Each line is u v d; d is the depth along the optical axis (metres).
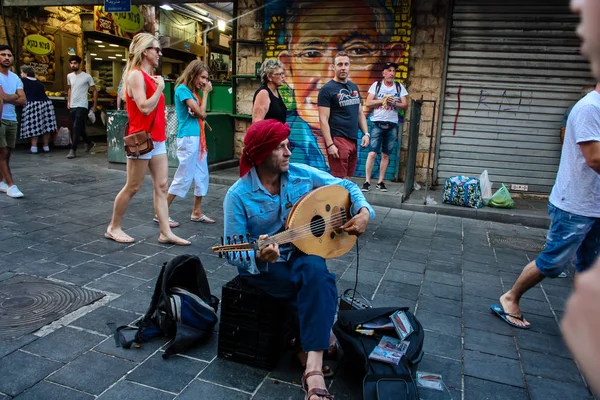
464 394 2.65
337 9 8.12
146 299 3.56
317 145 8.61
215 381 2.64
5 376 2.56
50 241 4.70
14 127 6.27
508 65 7.62
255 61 8.84
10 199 6.20
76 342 2.93
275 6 8.41
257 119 4.91
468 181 6.91
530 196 7.88
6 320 3.12
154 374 2.67
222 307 2.78
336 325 2.80
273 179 2.75
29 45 11.13
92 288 3.69
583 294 0.51
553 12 7.29
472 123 7.93
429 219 6.49
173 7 13.56
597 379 0.48
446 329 3.37
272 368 2.76
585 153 2.78
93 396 2.45
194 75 5.22
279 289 2.65
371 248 5.10
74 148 9.70
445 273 4.48
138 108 4.35
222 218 5.94
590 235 3.12
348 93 5.09
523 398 2.63
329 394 2.42
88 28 12.66
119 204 4.75
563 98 7.55
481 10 7.54
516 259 5.00
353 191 2.88
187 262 3.10
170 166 8.54
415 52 7.91
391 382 2.34
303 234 2.58
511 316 3.49
